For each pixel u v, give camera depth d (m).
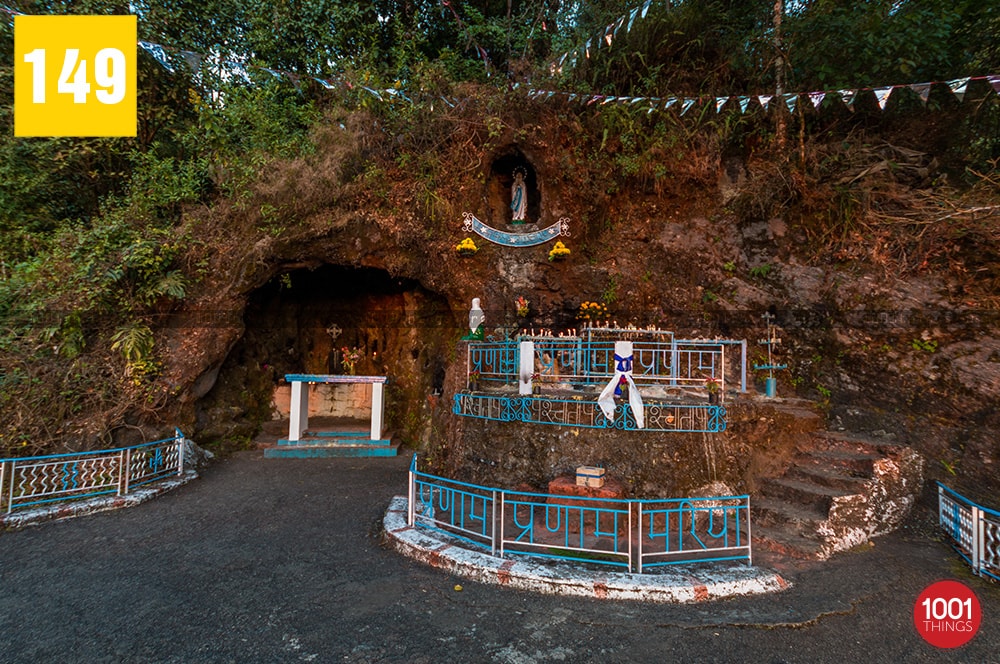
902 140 9.97
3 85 10.20
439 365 11.17
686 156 10.43
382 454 10.53
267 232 10.06
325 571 4.91
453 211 10.52
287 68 13.65
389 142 11.23
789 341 8.60
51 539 5.74
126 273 9.26
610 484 5.80
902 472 6.14
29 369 7.99
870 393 7.60
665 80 10.77
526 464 6.44
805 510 5.66
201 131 11.60
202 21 12.90
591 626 3.85
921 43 8.84
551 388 7.17
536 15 13.02
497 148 10.59
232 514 6.74
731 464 6.12
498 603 4.21
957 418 6.76
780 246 9.52
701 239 9.98
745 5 11.38
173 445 8.30
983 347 7.00
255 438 11.12
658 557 4.93
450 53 12.71
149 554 5.36
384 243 10.27
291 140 11.38
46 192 10.84
